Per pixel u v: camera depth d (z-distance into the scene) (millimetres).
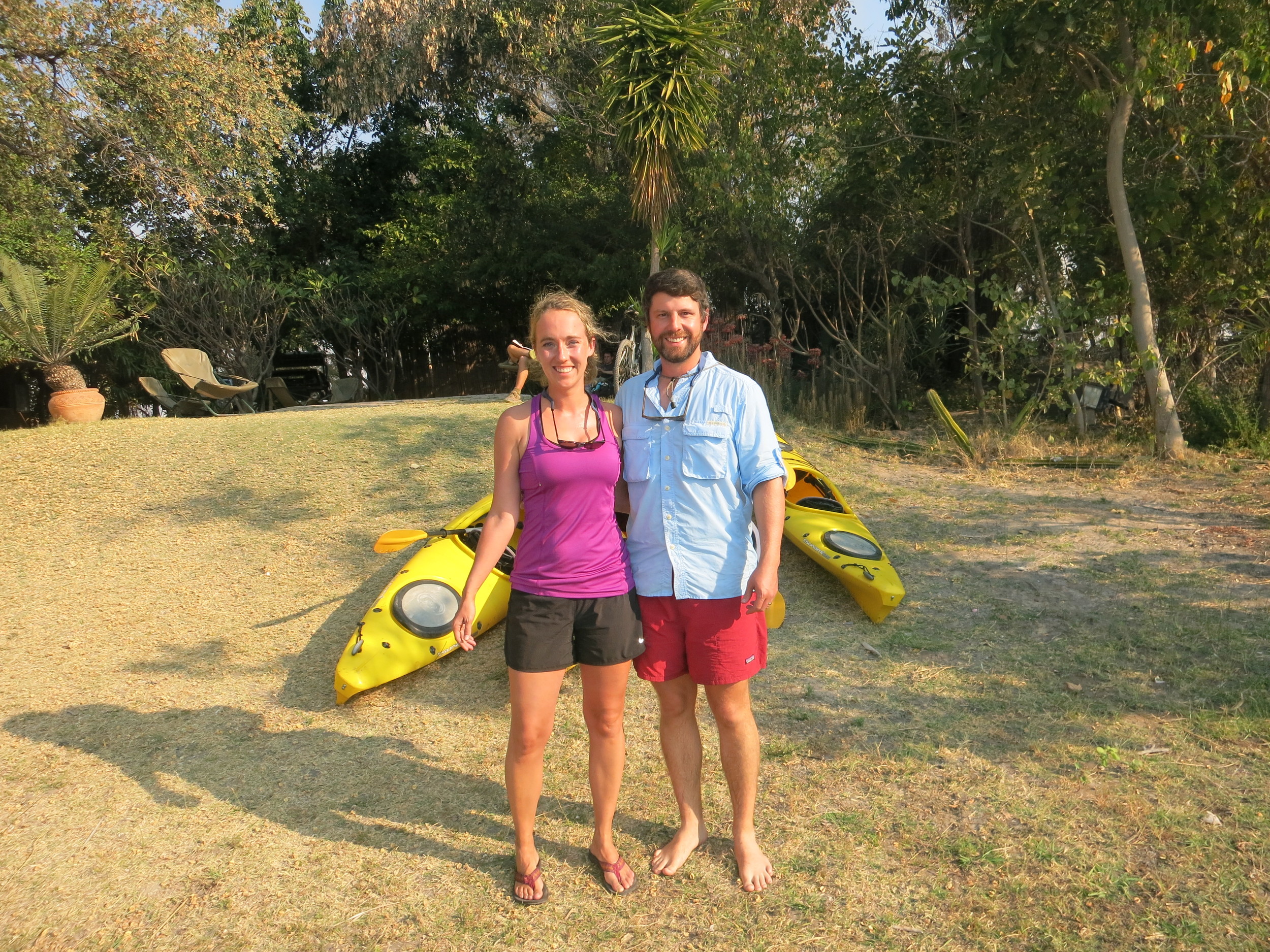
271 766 3975
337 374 21438
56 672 4922
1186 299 10562
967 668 4586
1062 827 3209
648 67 9156
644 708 4375
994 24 9070
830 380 13539
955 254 13047
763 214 13133
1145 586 5512
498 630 5258
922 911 2859
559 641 2867
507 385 22938
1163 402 9336
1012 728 3941
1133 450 9734
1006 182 10484
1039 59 9516
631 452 2969
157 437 8578
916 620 5250
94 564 6297
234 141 12344
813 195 14008
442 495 7328
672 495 2896
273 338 18781
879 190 12750
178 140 11078
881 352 13203
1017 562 6133
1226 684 4176
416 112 22109
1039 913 2795
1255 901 2754
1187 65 8359
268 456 8039
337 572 6094
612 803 3082
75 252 12250
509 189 19172
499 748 4078
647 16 8945
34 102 9898
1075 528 6875
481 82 20469
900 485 8492
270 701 4578
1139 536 6594
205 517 6965
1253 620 4887
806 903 2939
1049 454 9711
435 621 4832
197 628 5430
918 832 3250
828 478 8500
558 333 2826
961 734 3922
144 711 4492
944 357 14648
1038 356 11938
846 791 3547
